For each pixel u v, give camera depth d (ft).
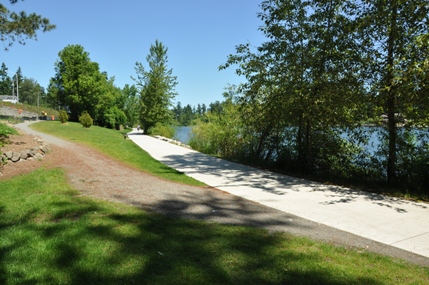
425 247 15.35
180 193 24.93
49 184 24.17
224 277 10.82
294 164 40.32
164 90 132.05
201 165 43.32
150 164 41.01
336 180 33.17
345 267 12.19
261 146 48.44
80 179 27.17
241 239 14.69
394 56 28.04
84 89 143.64
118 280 10.44
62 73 145.18
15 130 49.29
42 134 67.10
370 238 16.43
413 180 28.81
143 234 14.53
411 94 24.41
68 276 10.59
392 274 11.92
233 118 55.57
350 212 21.34
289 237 15.56
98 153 45.65
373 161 32.86
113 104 198.18
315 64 33.37
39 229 14.61
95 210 18.10
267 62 37.29
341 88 30.71
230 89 58.34
